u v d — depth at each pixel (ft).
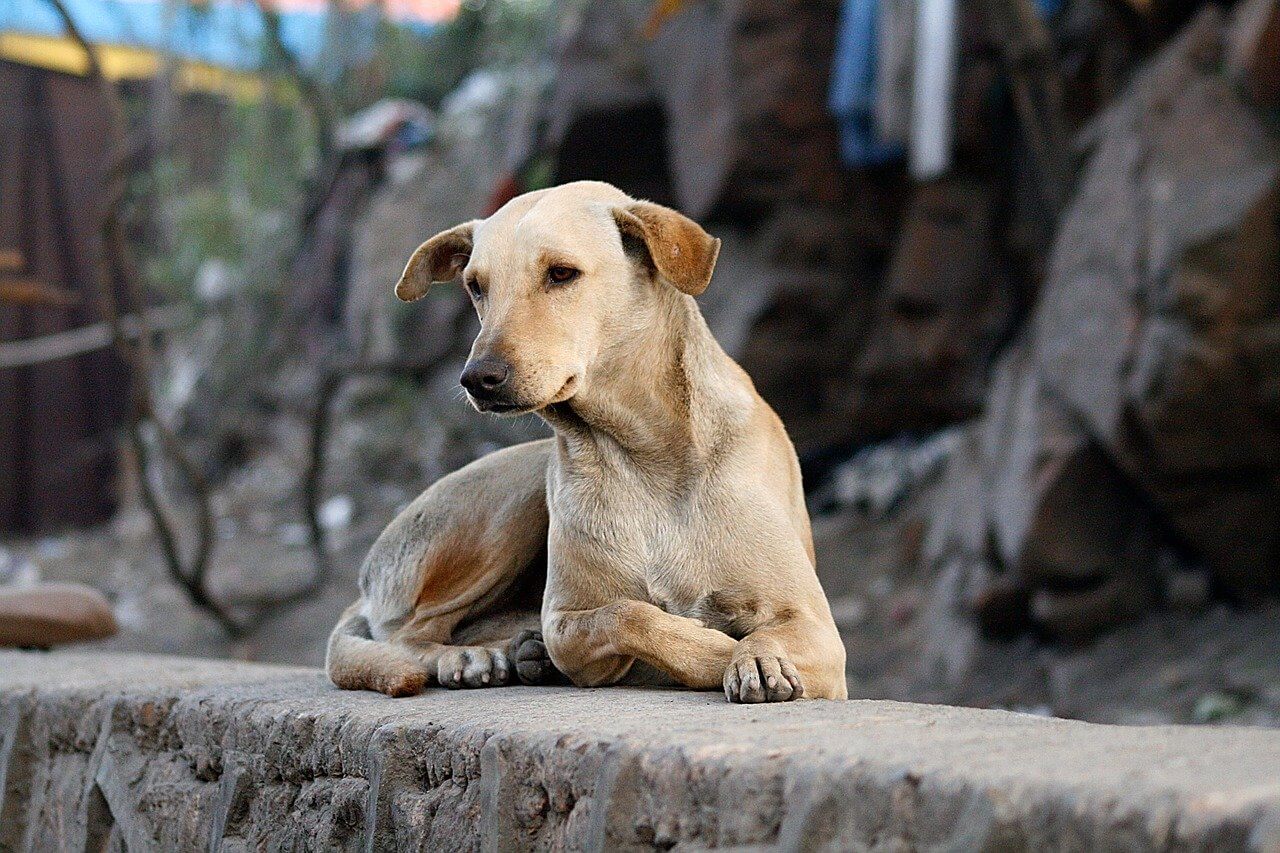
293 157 66.54
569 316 13.89
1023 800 8.04
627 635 13.44
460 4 69.62
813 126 45.47
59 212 65.36
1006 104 42.96
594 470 14.42
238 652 45.34
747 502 14.03
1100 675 33.45
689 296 14.73
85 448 66.54
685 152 47.50
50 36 65.98
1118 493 35.09
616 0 51.21
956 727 10.36
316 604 48.42
